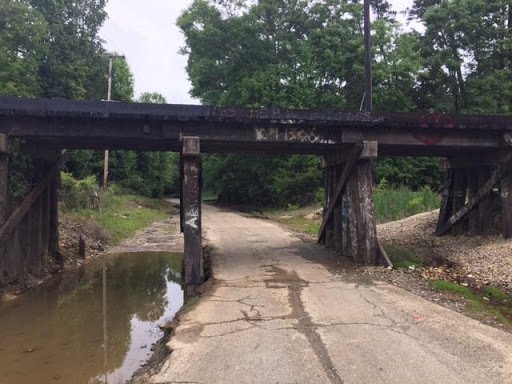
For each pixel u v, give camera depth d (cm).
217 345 591
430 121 1099
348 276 1010
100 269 1445
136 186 4816
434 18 3194
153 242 2041
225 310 747
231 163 4197
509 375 492
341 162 1298
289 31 3900
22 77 2633
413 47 3278
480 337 609
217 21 3828
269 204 3912
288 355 552
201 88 4141
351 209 1193
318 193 3203
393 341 595
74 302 1035
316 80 3562
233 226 2305
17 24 2622
